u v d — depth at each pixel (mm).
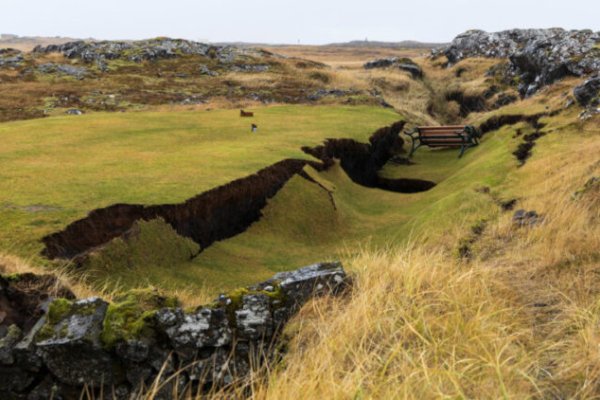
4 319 4223
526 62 37500
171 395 4066
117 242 9367
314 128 22891
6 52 47594
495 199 12578
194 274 10094
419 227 12547
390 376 3410
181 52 51125
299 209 14398
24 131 19344
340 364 3834
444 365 3688
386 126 25625
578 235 6812
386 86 47094
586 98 21109
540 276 5816
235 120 24609
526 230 8391
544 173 13422
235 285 10000
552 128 19359
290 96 39625
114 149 16359
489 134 25672
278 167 15109
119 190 11164
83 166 13484
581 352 3803
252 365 4309
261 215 13633
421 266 5297
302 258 12172
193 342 4227
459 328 4191
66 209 9672
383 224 15195
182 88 40625
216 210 11969
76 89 37594
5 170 12617
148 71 45656
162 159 14906
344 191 17859
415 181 22406
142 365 4086
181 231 10758
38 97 34875
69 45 50188
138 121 22828
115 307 4238
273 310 4730
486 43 54844
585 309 4250
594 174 10812
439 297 4672
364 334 4062
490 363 3484
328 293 4961
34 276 4777
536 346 4082
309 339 4477
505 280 5707
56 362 3971
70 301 4277
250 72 47688
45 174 12336
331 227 14500
